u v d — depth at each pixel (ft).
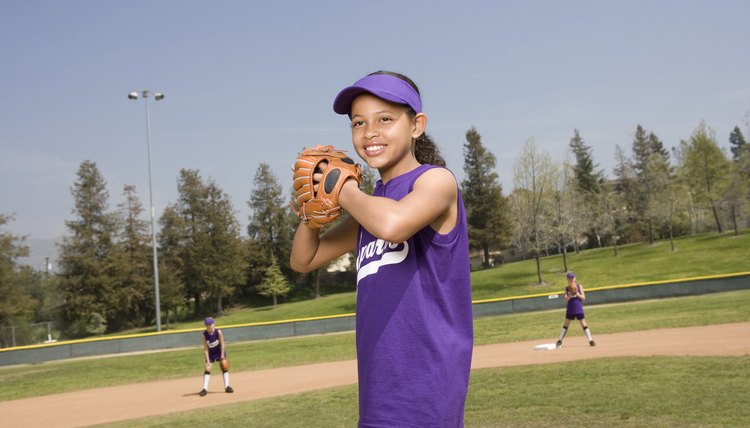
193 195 263.08
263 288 270.67
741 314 71.20
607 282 195.72
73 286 237.45
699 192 254.47
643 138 401.49
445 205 6.12
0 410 50.78
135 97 134.72
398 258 6.31
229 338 113.19
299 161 6.54
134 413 42.80
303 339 106.01
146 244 253.85
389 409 6.01
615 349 53.01
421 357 6.07
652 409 27.20
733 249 214.90
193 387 55.83
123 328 256.93
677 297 112.88
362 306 6.48
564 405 29.81
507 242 289.74
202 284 260.42
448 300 6.31
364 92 6.54
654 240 281.74
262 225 285.64
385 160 6.57
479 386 38.37
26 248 210.79
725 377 33.99
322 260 7.86
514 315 113.39
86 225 243.19
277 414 35.17
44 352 104.58
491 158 289.53
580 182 351.87
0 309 202.49
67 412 46.55
